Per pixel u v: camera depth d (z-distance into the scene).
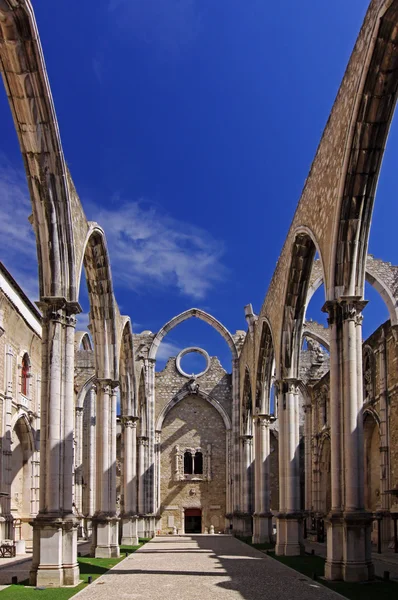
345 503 18.14
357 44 17.31
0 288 30.44
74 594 15.56
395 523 28.80
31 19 16.61
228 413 54.62
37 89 17.92
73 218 20.70
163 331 52.41
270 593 15.80
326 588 16.33
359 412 18.50
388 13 15.30
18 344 34.16
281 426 27.95
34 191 19.50
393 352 31.77
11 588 16.58
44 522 17.75
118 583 17.89
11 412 32.41
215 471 54.44
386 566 22.16
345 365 18.80
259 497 36.41
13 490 35.50
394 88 16.84
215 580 18.62
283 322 27.95
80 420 49.41
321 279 31.25
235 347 52.34
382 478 32.34
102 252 27.27
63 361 19.47
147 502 49.47
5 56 17.23
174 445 54.84
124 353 37.66
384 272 33.31
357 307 19.06
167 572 20.80
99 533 27.23
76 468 48.00
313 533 41.25
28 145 18.92
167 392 54.97
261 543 35.66
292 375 28.02
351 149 18.00
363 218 18.94
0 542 29.09
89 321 28.78
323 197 20.86
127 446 38.03
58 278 19.83
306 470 48.56
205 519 53.53
